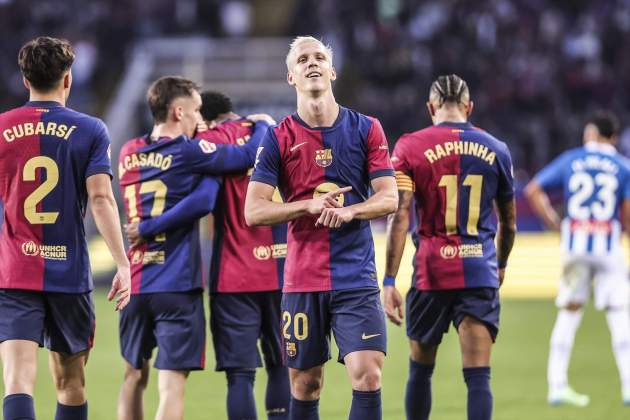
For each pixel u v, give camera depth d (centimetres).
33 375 1706
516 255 6316
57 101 1781
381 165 1795
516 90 7556
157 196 2052
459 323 2020
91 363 3556
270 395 2178
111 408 2772
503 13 8238
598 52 8069
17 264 1731
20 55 1770
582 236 2816
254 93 8594
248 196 1791
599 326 4441
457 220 2017
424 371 2120
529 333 4275
